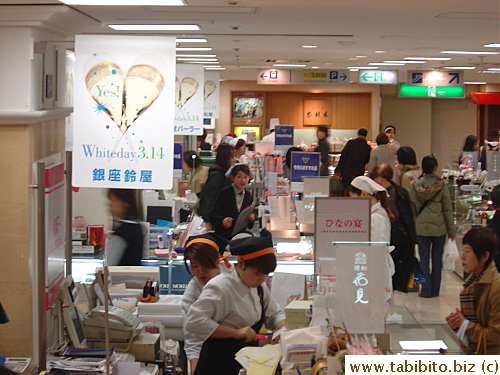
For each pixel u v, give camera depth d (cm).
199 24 640
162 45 457
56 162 494
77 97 460
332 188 1015
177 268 614
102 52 458
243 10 537
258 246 342
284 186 991
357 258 292
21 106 434
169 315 495
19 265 437
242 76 2014
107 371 338
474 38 788
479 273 347
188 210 850
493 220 573
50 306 445
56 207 470
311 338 300
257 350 312
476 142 1170
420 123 2155
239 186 710
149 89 460
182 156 1025
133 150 462
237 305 348
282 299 429
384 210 537
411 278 642
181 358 498
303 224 736
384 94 2133
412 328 305
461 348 306
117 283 554
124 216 611
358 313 291
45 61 461
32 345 441
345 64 1480
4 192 436
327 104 2189
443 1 488
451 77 1662
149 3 460
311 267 610
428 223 766
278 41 863
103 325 424
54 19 454
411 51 1025
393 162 1181
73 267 593
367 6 517
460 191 1035
